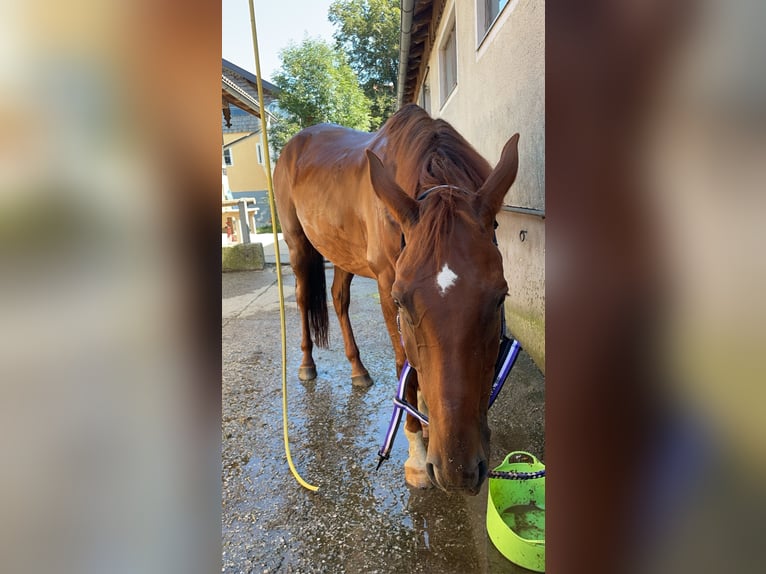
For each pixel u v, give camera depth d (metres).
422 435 1.96
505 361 1.33
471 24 4.24
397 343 1.85
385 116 19.36
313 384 3.01
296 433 2.37
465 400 1.01
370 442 2.25
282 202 3.13
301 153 2.91
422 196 1.26
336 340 3.95
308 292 3.07
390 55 19.09
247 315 5.03
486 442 1.12
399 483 1.92
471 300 1.01
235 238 10.97
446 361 1.02
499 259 1.08
